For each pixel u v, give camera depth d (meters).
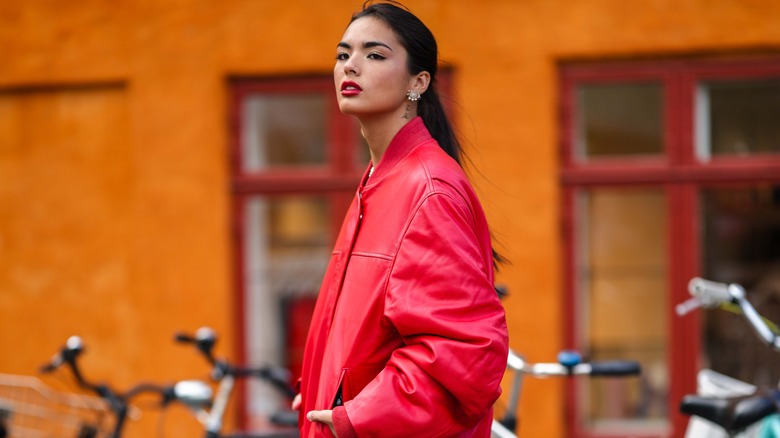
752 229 6.71
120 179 7.23
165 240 7.11
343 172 7.04
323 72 7.03
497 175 6.82
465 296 2.60
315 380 2.91
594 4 6.75
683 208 6.75
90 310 7.24
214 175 7.07
